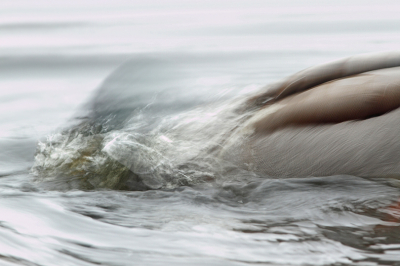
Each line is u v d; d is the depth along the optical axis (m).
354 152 5.41
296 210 5.07
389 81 5.62
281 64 13.40
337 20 23.02
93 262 4.07
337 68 6.28
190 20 25.86
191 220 4.92
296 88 6.32
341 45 16.12
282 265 3.95
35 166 6.61
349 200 5.12
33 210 5.21
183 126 6.51
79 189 5.89
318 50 15.33
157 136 6.39
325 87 5.90
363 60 6.23
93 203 5.43
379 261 3.94
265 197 5.41
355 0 35.16
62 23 26.97
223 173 5.80
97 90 7.90
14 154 7.73
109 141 6.38
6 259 4.11
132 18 28.44
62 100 11.21
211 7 34.78
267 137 5.86
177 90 8.29
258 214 5.04
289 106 5.94
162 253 4.20
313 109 5.72
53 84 12.76
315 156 5.55
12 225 4.80
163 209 5.24
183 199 5.48
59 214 5.10
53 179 6.15
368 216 4.78
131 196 5.61
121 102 7.50
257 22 23.53
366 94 5.55
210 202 5.40
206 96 8.02
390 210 4.84
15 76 13.80
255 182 5.63
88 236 4.56
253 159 5.81
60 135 6.91
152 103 7.51
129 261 4.07
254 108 6.43
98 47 17.95
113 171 6.00
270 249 4.21
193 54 15.35
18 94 11.80
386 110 5.43
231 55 14.95
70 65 15.05
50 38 20.94
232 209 5.21
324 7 30.70
